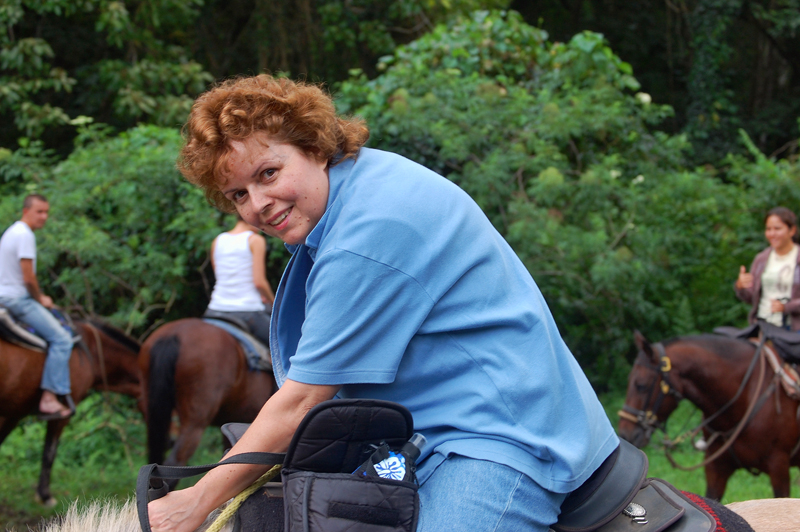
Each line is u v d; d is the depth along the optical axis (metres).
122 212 7.24
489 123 7.65
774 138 16.66
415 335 1.53
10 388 4.91
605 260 7.16
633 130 8.64
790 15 15.78
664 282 8.47
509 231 7.00
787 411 4.50
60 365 5.06
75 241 6.62
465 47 8.88
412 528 1.41
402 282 1.47
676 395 4.68
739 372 4.61
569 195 7.32
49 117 9.38
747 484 6.08
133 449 6.77
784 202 8.56
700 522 1.59
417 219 1.50
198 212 6.89
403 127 7.32
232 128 1.50
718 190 8.69
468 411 1.51
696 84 15.44
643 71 17.58
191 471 1.50
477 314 1.53
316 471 1.46
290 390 1.48
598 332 8.16
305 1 11.90
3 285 4.93
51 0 9.59
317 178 1.56
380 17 12.84
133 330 7.73
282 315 1.70
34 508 5.38
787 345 4.54
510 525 1.45
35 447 6.69
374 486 1.40
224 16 12.72
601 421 1.70
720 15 15.34
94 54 11.53
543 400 1.52
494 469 1.46
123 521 1.63
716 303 8.62
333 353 1.46
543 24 16.95
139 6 10.64
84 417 7.04
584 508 1.62
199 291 7.77
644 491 1.70
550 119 7.51
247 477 1.53
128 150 7.45
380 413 1.43
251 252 5.01
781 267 4.82
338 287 1.45
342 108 8.02
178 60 10.98
